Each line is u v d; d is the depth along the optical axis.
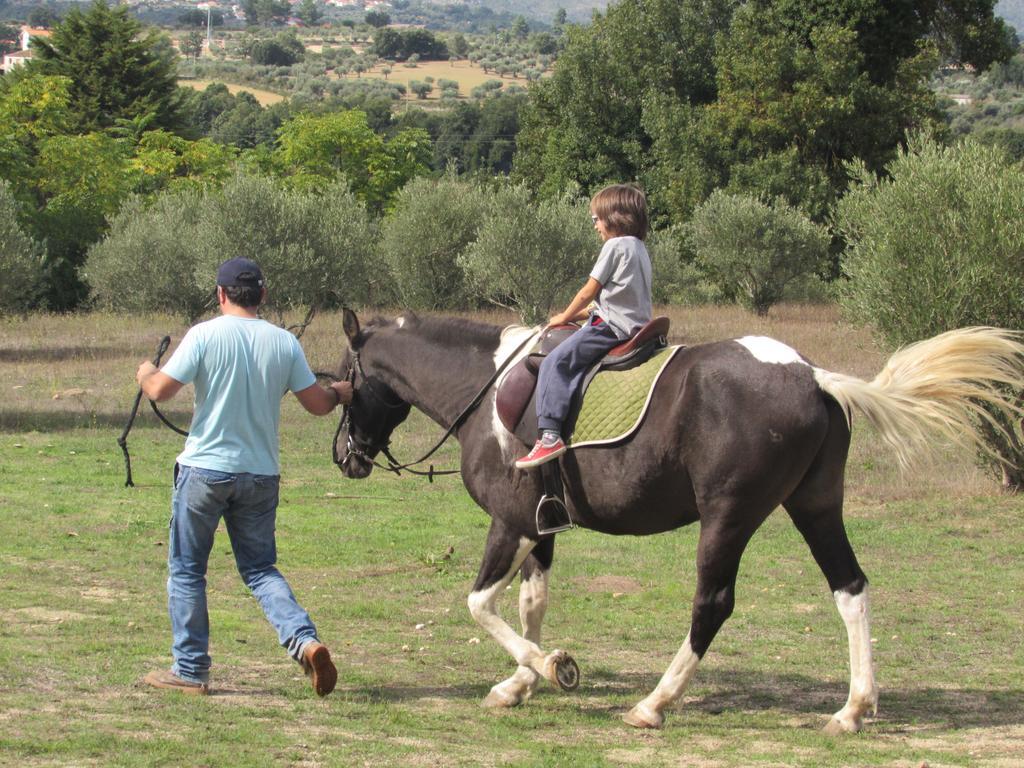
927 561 10.48
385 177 56.53
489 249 27.67
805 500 5.83
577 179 45.75
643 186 44.03
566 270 27.69
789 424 5.55
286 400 20.22
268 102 135.38
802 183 37.19
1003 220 12.65
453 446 16.16
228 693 6.06
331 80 183.50
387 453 7.25
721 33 41.97
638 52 45.41
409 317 7.02
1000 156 13.56
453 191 32.78
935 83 165.50
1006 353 5.77
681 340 26.56
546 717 5.97
